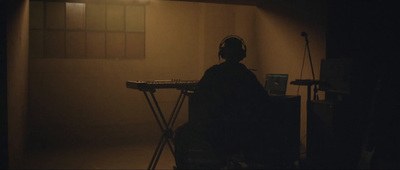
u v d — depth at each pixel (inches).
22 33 208.7
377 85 167.0
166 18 312.3
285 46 244.1
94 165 196.1
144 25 307.4
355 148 171.9
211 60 314.2
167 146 244.4
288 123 168.7
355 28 194.5
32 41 279.4
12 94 172.2
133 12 304.3
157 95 312.8
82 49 292.8
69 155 218.5
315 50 213.3
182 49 317.4
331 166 166.2
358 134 172.7
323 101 176.6
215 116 111.8
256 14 280.2
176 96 317.7
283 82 187.2
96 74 296.8
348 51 196.5
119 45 302.0
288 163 136.8
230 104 112.0
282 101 166.9
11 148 170.7
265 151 119.4
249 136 112.2
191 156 116.2
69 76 289.9
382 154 167.8
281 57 249.0
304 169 165.2
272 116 117.2
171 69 315.6
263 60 271.9
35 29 279.9
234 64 115.6
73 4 288.5
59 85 287.7
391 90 178.2
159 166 193.5
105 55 299.0
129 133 282.0
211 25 312.7
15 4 177.0
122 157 213.8
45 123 284.8
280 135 128.8
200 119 113.3
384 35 186.4
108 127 298.2
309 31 218.7
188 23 318.0
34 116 281.7
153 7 308.3
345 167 167.5
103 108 300.0
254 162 122.0
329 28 201.2
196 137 117.0
